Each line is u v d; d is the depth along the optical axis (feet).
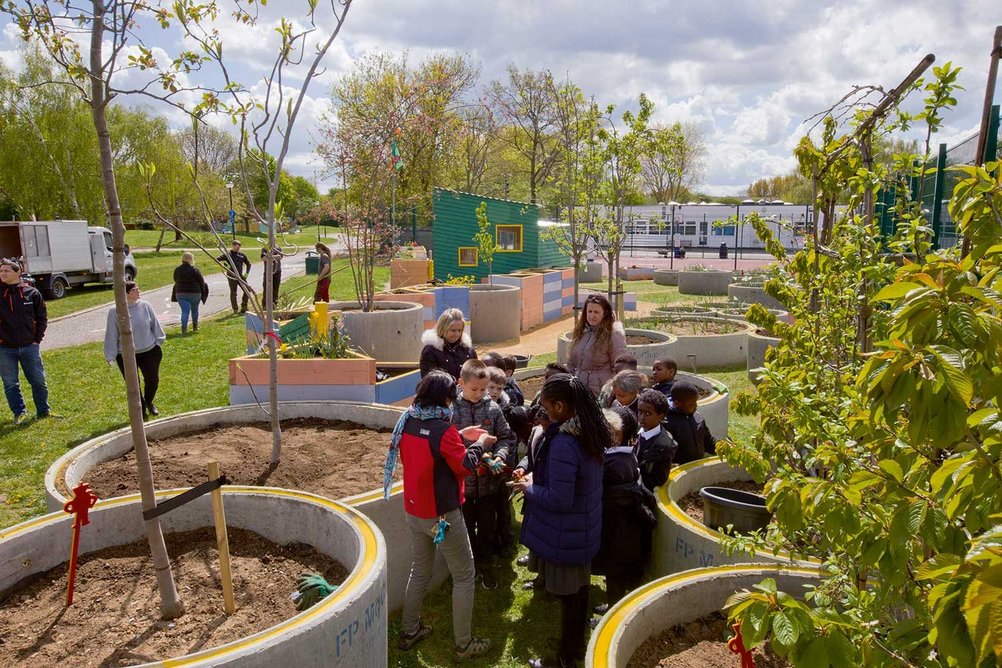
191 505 13.55
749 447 10.42
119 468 16.87
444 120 76.38
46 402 29.19
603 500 13.85
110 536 13.08
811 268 12.23
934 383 4.84
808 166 12.16
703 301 72.69
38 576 12.11
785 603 5.48
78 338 52.24
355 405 21.15
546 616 15.01
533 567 14.94
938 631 4.34
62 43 10.63
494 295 51.16
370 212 39.04
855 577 8.57
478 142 132.57
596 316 21.01
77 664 9.71
